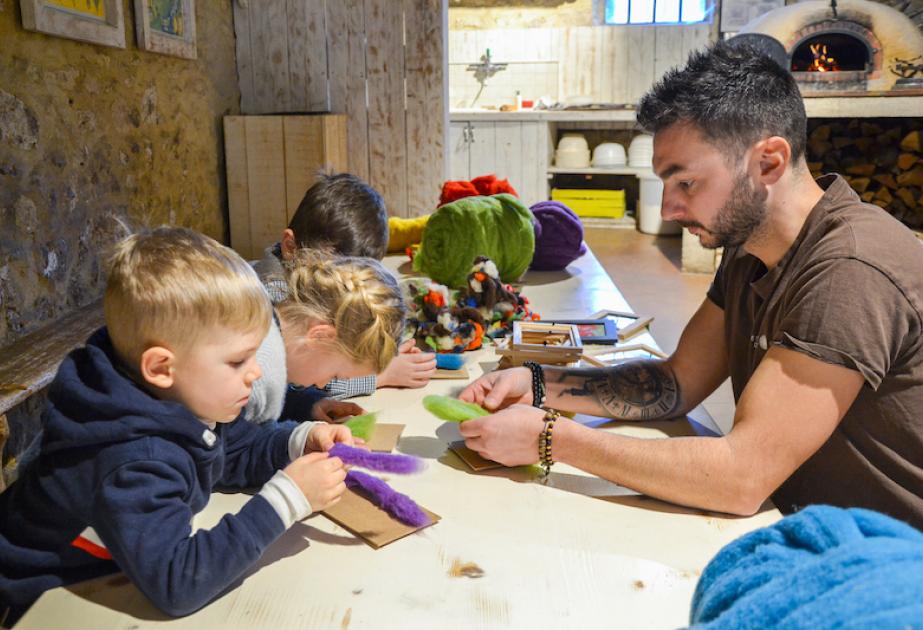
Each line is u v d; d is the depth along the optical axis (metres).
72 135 2.60
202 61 3.59
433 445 1.46
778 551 0.43
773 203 1.29
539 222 2.88
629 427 1.57
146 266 1.00
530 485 1.30
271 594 1.00
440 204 3.02
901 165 5.74
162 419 1.00
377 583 1.02
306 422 1.35
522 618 0.95
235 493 1.29
